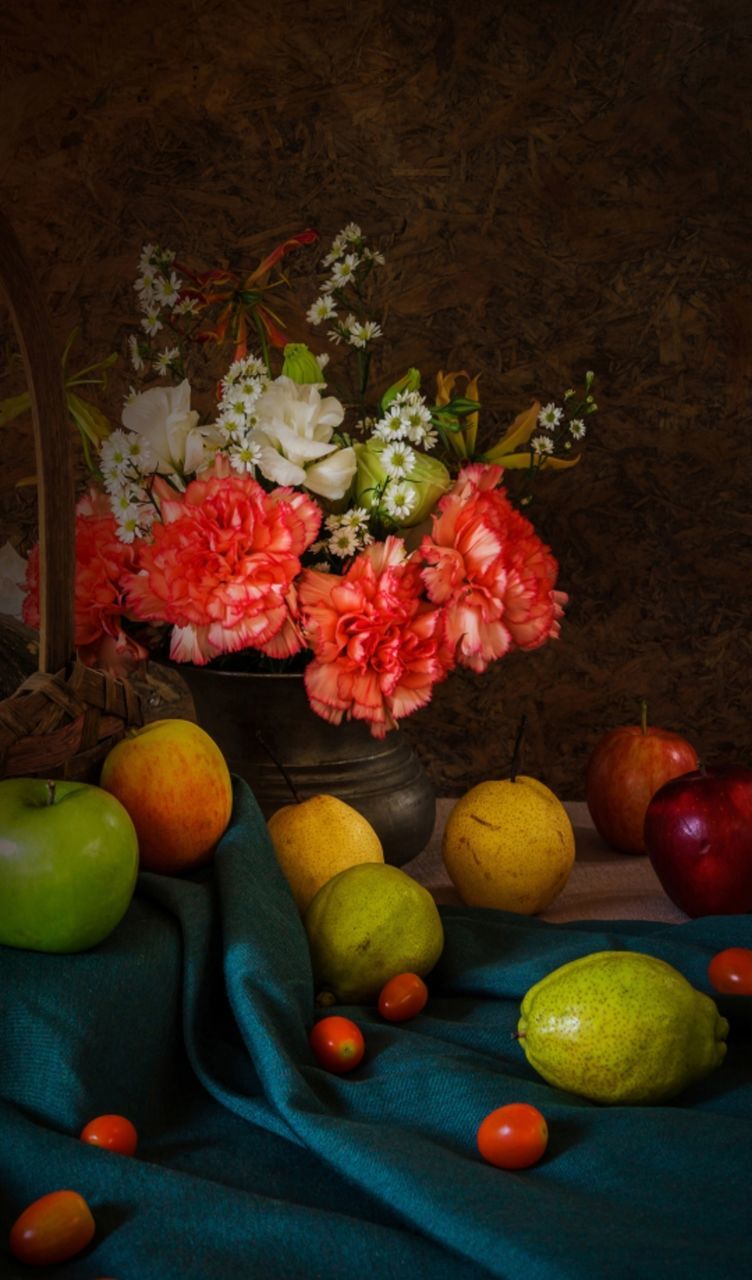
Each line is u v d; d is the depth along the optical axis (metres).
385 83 1.68
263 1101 0.92
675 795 1.27
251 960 0.97
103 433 1.35
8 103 1.69
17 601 1.46
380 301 1.72
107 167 1.71
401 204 1.70
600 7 1.65
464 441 1.38
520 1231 0.73
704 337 1.71
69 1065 0.87
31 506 1.79
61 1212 0.75
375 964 1.09
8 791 0.93
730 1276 0.68
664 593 1.77
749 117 1.67
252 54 1.68
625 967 0.92
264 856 1.10
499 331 1.73
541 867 1.27
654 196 1.69
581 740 1.82
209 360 1.74
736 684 1.79
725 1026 0.93
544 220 1.70
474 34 1.66
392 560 1.20
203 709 1.30
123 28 1.67
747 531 1.75
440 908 1.27
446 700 1.82
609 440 1.74
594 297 1.71
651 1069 0.90
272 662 1.27
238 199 1.71
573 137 1.68
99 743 1.10
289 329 1.73
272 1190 0.84
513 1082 0.92
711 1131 0.84
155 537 1.17
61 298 1.73
